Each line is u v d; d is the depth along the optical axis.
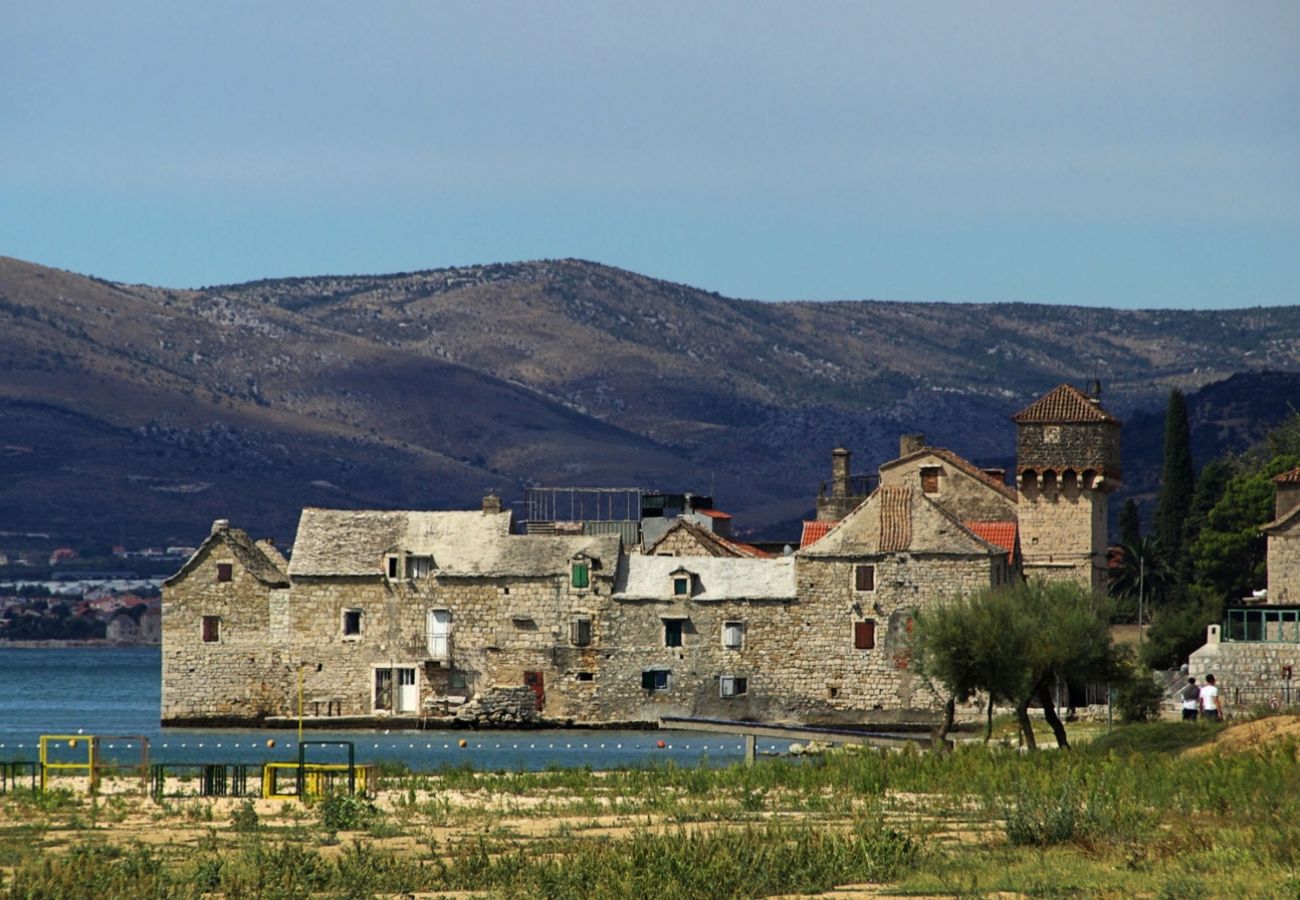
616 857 182.75
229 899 171.25
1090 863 180.00
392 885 176.50
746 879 174.00
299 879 178.38
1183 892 162.88
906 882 172.62
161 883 176.50
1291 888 161.12
